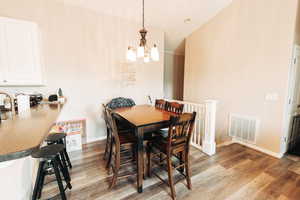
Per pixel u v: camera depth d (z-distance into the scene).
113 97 3.48
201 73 4.02
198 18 3.57
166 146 1.75
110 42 3.31
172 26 3.86
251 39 2.91
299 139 3.21
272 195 1.72
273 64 2.63
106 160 2.48
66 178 1.75
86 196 1.70
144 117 2.06
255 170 2.20
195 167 2.28
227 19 3.29
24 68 2.23
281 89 2.55
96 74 3.21
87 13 3.00
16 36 2.13
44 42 2.65
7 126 1.15
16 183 1.03
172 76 5.69
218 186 1.87
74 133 2.81
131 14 3.27
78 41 2.96
